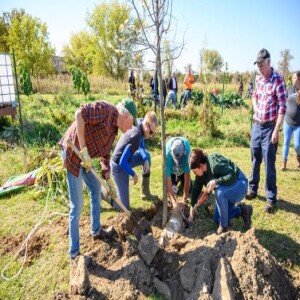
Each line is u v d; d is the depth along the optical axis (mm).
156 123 3980
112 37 34031
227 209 3805
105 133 3098
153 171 6039
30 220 4316
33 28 28719
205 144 8320
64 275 3303
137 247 3512
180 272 3100
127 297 2885
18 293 3129
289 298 2980
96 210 3617
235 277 2836
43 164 5234
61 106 13039
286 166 6727
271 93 4336
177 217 4012
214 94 16594
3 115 9039
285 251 3734
